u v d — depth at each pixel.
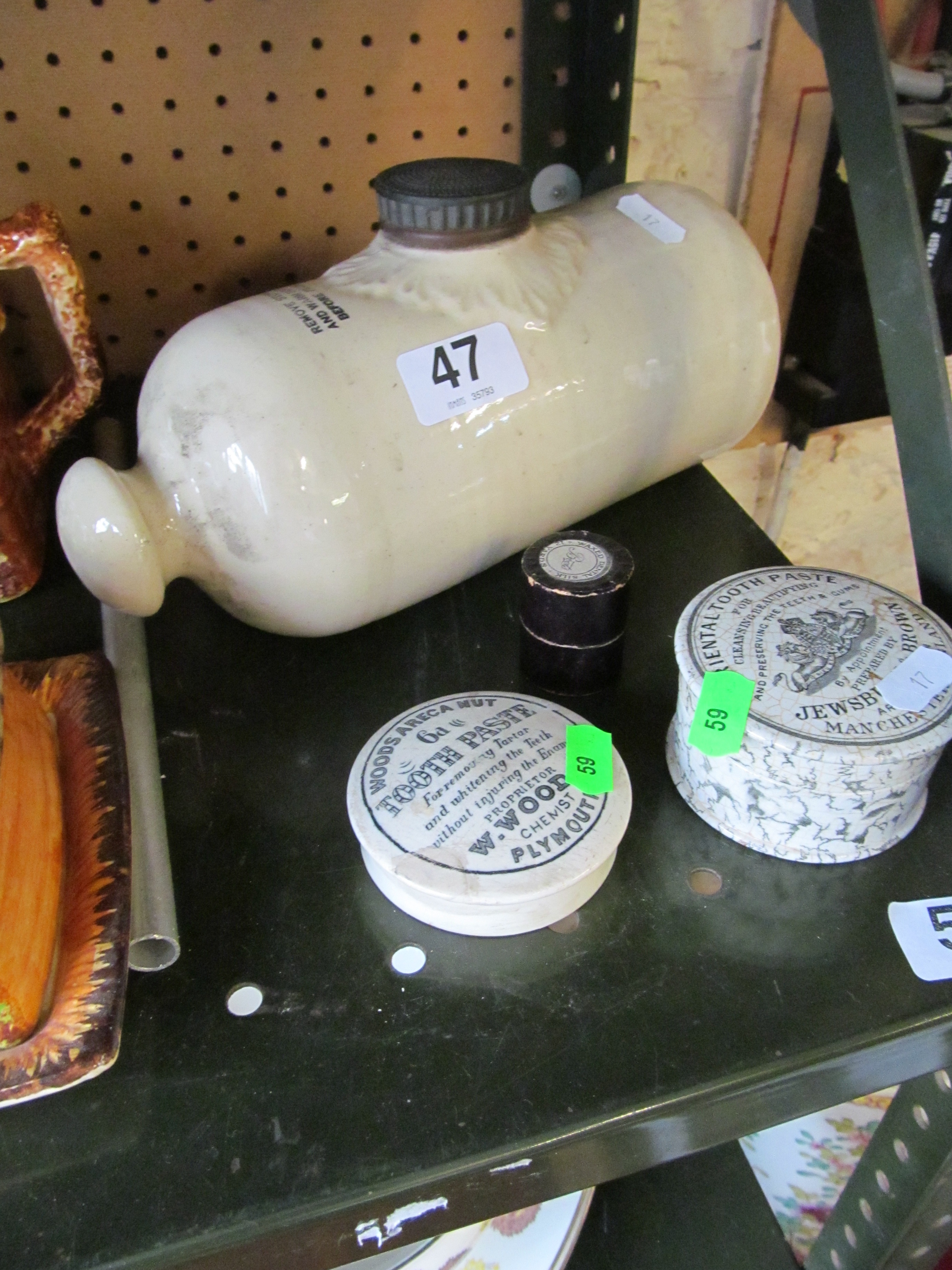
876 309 0.41
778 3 0.58
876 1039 0.31
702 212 0.50
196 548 0.40
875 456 0.84
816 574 0.41
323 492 0.38
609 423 0.47
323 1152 0.28
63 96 0.48
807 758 0.32
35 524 0.49
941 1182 0.44
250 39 0.49
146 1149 0.28
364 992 0.32
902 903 0.35
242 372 0.38
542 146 0.58
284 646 0.47
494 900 0.32
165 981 0.33
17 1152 0.28
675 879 0.36
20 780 0.32
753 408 0.54
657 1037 0.31
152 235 0.53
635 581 0.51
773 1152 0.68
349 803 0.35
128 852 0.33
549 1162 0.29
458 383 0.41
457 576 0.47
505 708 0.40
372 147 0.54
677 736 0.39
